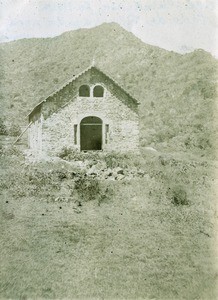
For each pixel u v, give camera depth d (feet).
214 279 25.66
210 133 83.35
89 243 28.81
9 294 24.17
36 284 24.76
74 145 57.41
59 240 29.12
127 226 31.58
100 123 66.44
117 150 59.47
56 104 56.90
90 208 34.88
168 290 24.63
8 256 27.32
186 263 27.22
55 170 45.50
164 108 111.75
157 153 69.41
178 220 33.14
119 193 38.47
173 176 45.32
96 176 43.55
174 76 131.95
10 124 89.30
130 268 26.40
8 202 35.19
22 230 30.35
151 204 36.22
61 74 143.95
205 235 30.83
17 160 52.24
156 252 28.22
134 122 60.23
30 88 124.36
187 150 76.59
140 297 23.67
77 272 25.84
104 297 24.03
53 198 36.40
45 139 56.54
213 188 41.88
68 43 172.24
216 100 102.01
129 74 153.89
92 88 58.44
